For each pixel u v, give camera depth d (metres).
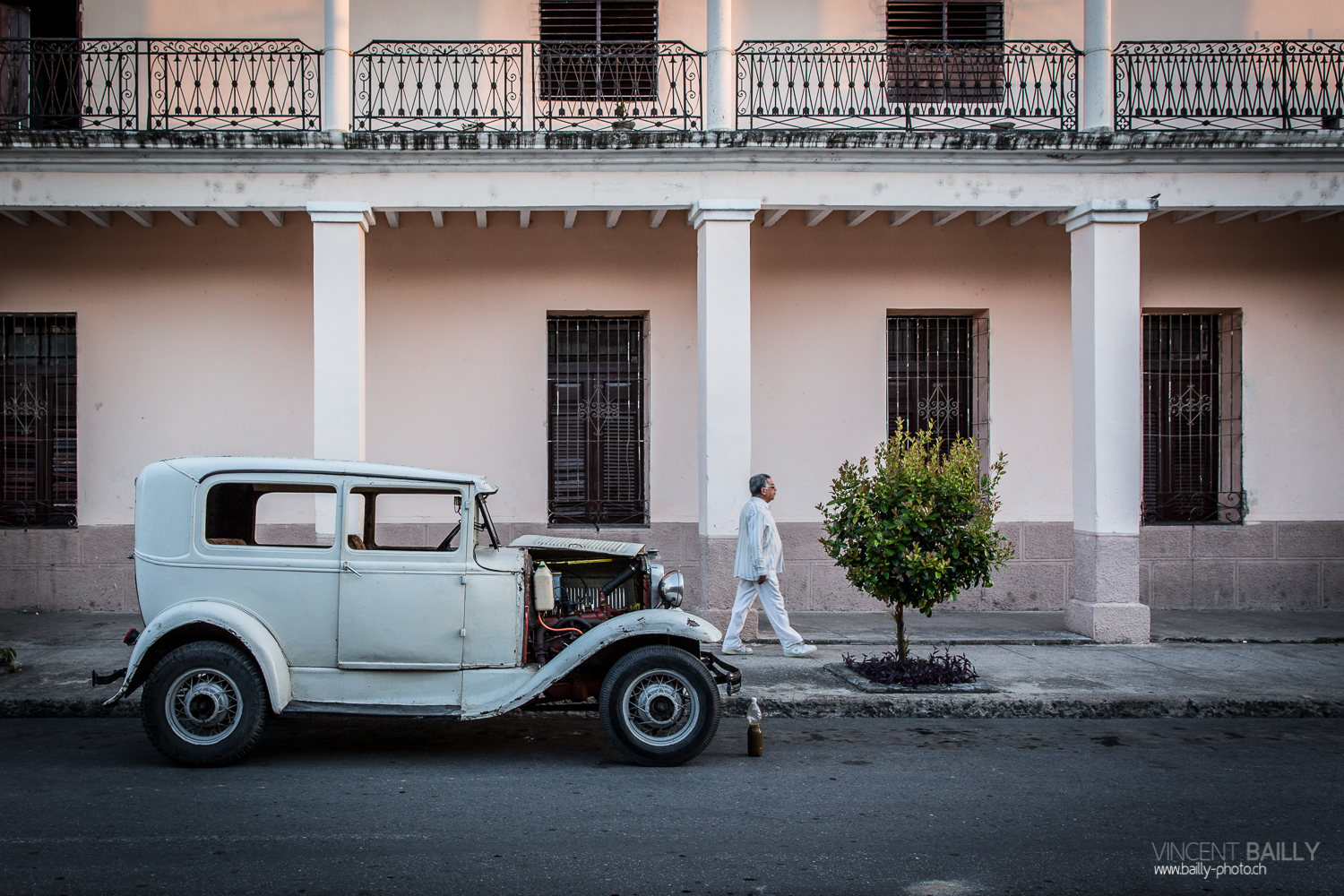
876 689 8.17
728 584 10.40
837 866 4.68
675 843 4.98
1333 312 12.69
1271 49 12.61
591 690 6.66
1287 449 12.66
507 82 11.02
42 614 11.82
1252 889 4.44
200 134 10.07
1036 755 6.73
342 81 10.49
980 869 4.65
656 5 12.48
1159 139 10.54
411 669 6.34
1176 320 12.88
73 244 12.03
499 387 12.39
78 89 11.84
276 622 6.28
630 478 12.62
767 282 12.56
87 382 12.04
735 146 10.43
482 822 5.28
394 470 6.45
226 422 12.15
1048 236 12.66
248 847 4.86
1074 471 11.05
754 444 12.52
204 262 12.15
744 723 7.68
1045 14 12.67
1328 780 6.14
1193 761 6.60
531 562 6.80
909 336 12.89
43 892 4.29
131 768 6.22
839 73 12.44
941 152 10.59
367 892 4.32
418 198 10.47
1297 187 10.79
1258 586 12.60
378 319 12.28
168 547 6.29
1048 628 11.23
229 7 12.20
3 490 12.06
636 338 12.68
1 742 6.90
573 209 10.78
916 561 7.98
